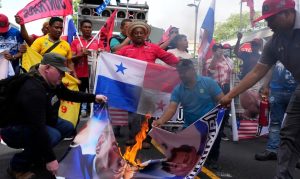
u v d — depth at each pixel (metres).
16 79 3.52
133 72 5.58
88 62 7.30
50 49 5.86
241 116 6.43
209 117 3.85
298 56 3.29
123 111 5.89
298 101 3.31
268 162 5.17
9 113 3.61
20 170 4.05
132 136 5.71
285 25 3.24
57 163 3.49
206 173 4.55
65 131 4.45
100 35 7.22
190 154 3.90
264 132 6.50
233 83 6.67
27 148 3.97
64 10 6.48
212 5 6.01
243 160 5.26
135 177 3.74
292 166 3.33
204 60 6.39
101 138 3.86
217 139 4.63
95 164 3.71
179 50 6.73
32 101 3.41
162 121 4.46
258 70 3.62
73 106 5.09
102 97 4.20
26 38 6.48
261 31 7.22
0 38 6.45
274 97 5.27
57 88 4.16
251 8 7.53
